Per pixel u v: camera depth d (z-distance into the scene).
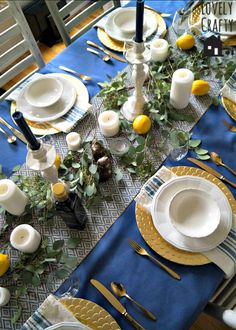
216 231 0.68
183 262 0.66
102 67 1.06
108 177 0.80
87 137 0.89
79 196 0.76
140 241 0.71
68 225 0.73
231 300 0.83
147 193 0.74
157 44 1.00
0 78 1.18
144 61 0.76
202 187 0.74
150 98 0.95
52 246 0.71
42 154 0.60
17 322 0.63
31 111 0.95
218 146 0.84
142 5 0.64
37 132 0.91
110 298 0.64
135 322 0.61
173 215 0.70
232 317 0.70
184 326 0.60
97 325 0.60
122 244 0.71
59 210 0.66
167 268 0.66
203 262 0.66
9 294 0.66
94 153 0.80
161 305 0.63
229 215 0.70
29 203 0.76
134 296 0.64
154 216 0.71
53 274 0.68
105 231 0.73
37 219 0.76
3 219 0.77
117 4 1.44
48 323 0.60
